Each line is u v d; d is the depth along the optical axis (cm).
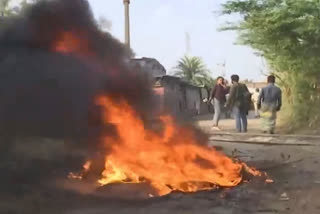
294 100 1644
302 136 1320
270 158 1014
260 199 629
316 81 1577
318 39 1490
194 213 556
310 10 1420
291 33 1500
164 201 615
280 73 1722
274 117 1465
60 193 635
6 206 575
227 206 592
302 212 566
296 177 786
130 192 645
